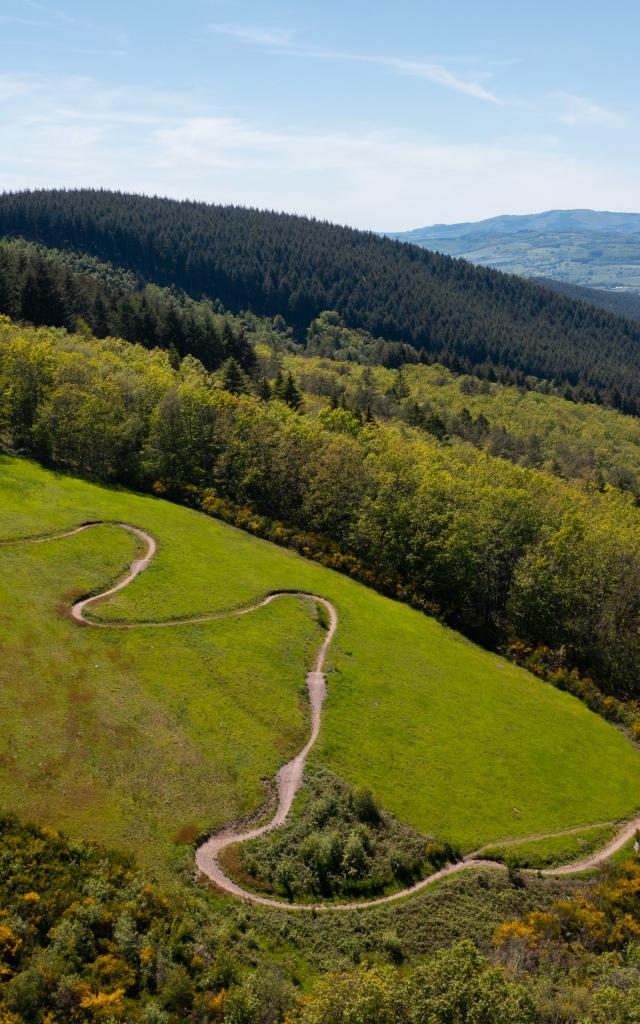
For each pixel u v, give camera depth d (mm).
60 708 48438
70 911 33281
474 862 45281
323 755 51031
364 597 80062
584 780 57156
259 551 83500
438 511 90375
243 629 64812
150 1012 29641
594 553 84625
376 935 37781
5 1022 27688
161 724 49688
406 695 61656
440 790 50875
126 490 90875
